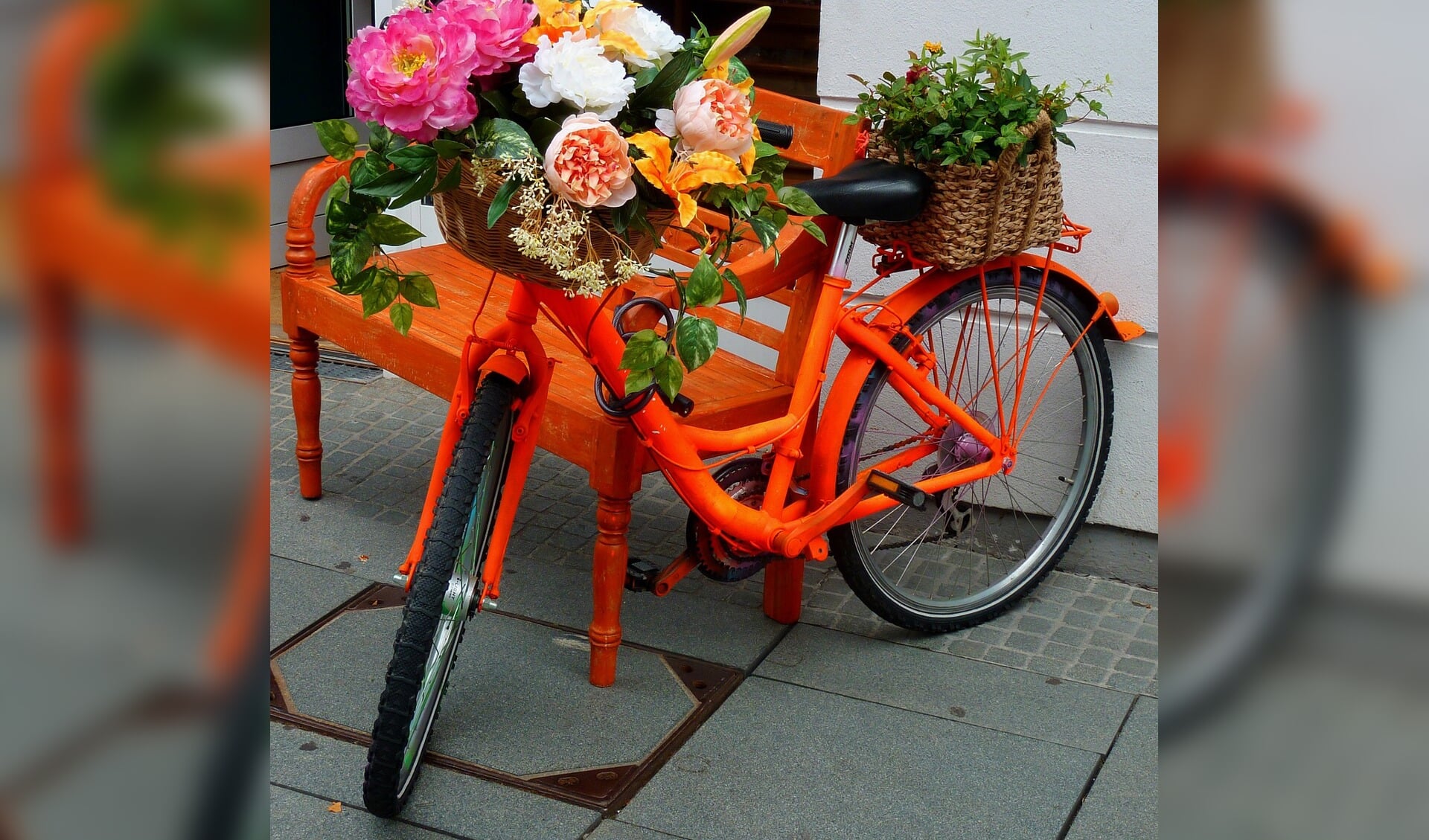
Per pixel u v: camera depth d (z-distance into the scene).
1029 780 2.26
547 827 2.06
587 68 1.66
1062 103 2.44
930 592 2.96
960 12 3.04
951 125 2.33
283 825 2.01
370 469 3.43
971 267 2.55
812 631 2.78
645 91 1.79
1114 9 2.89
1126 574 3.11
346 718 2.32
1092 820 2.15
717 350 2.88
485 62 1.65
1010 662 2.69
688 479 2.28
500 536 2.08
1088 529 3.25
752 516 2.33
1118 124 2.96
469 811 2.09
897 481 2.37
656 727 2.37
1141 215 2.99
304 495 3.21
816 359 2.40
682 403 2.24
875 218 2.28
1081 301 2.80
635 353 1.83
